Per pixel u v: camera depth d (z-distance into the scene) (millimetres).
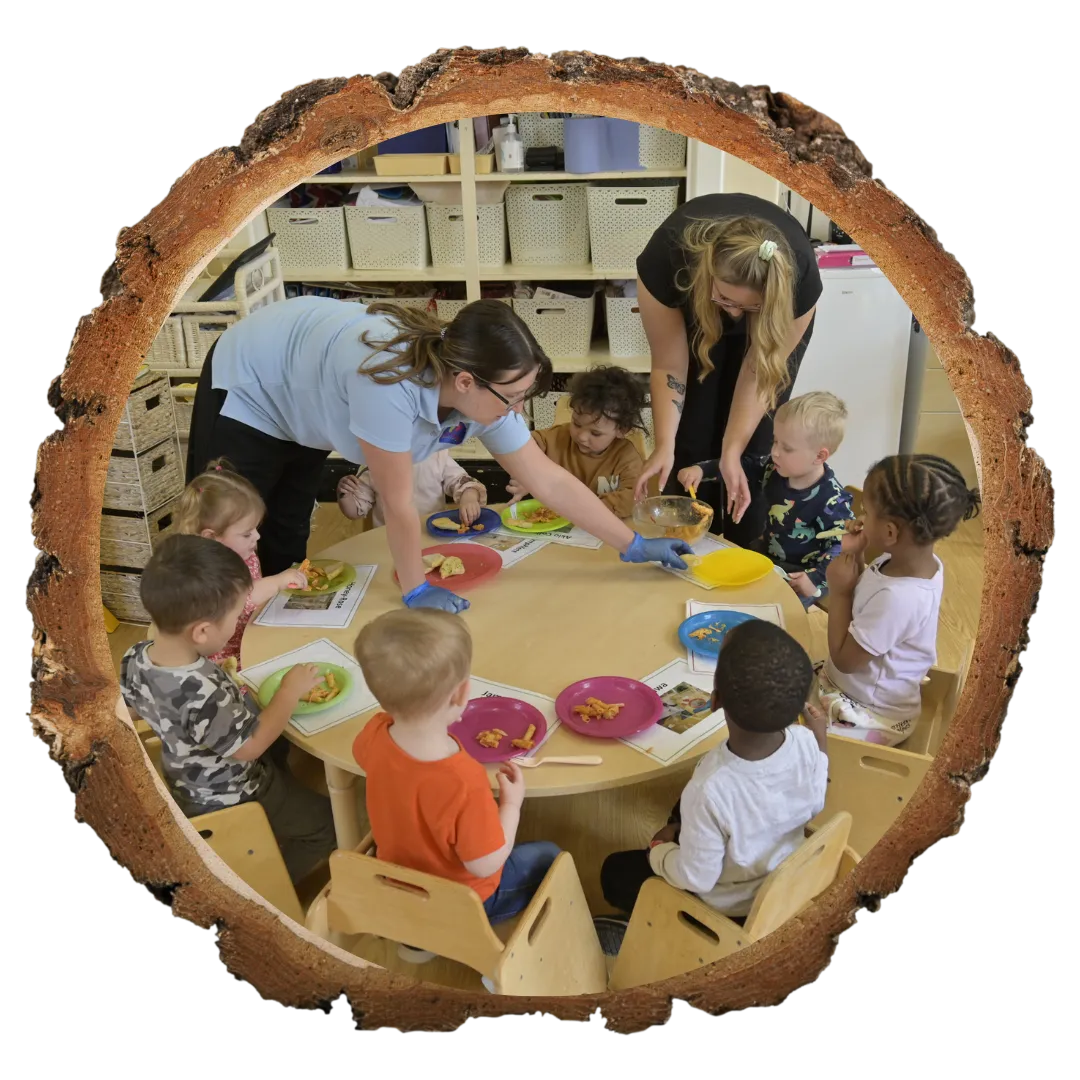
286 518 3309
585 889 2592
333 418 2717
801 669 1959
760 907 1930
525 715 2334
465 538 3100
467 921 1955
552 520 3148
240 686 2465
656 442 3219
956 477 2438
